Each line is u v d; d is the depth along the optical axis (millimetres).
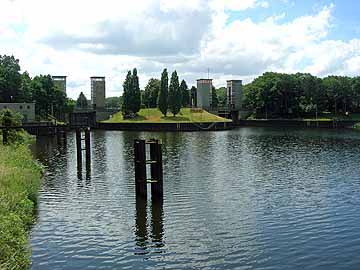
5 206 28844
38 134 126812
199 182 49656
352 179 51938
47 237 29875
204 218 34625
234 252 27422
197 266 25359
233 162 67438
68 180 50750
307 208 37812
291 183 49375
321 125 188125
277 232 31141
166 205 38562
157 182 40094
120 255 26891
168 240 29484
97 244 28641
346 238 29875
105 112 193125
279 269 24969
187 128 165625
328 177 53375
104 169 59500
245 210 37094
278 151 84500
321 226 32562
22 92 150375
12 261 22438
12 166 41438
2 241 23266
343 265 25484
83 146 93688
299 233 30953
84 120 155875
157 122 168625
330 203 39625
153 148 40156
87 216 35031
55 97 168750
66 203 39281
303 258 26484
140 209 37156
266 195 42938
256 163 66250
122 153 80188
